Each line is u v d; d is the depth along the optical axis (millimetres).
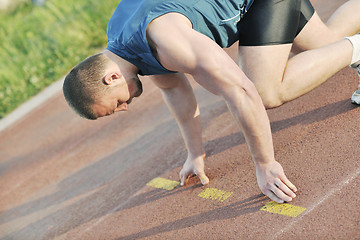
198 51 2012
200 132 2842
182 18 2109
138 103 5238
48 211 3734
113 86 2207
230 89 2059
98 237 2963
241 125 2166
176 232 2609
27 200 4160
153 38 2078
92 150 4598
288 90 2506
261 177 2418
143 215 2961
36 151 5379
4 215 4059
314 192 2395
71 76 2213
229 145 3273
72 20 9594
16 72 8438
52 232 3344
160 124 4371
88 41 8758
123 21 2242
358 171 2395
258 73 2424
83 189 3832
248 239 2287
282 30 2406
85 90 2172
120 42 2205
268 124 2209
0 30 10250
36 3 12188
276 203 2449
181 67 2076
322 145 2727
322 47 2566
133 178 3557
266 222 2346
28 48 9047
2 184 4828
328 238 2072
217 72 2016
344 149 2600
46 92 7625
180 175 3062
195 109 2752
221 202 2695
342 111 2936
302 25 2654
